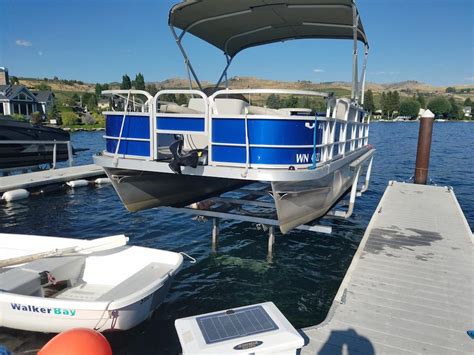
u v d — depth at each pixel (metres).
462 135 50.69
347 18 7.04
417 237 7.15
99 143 33.97
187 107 6.95
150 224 9.66
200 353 2.69
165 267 5.28
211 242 8.29
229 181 8.91
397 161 24.55
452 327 4.09
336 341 3.82
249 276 6.60
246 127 5.03
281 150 5.08
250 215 7.38
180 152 5.16
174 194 7.18
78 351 2.77
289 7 6.66
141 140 5.71
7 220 10.13
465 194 14.66
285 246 8.04
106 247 5.69
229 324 3.04
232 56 9.21
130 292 4.63
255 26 7.74
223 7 6.58
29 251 6.16
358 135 9.39
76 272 5.65
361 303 4.57
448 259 6.03
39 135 16.42
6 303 4.41
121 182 6.06
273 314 3.18
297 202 6.01
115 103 6.32
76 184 14.38
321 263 7.21
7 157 15.09
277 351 2.80
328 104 5.70
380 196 13.54
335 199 7.55
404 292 4.87
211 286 6.21
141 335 4.79
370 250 6.41
